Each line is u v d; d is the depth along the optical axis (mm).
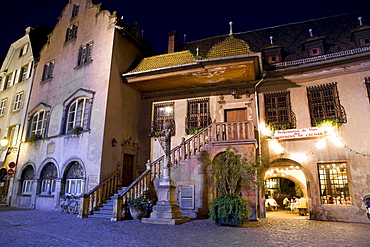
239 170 10516
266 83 14008
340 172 11789
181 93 15609
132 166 15094
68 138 14648
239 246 6223
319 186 11867
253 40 17250
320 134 12203
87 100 14828
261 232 8102
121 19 15594
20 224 9359
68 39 17688
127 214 11070
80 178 13633
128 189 11297
